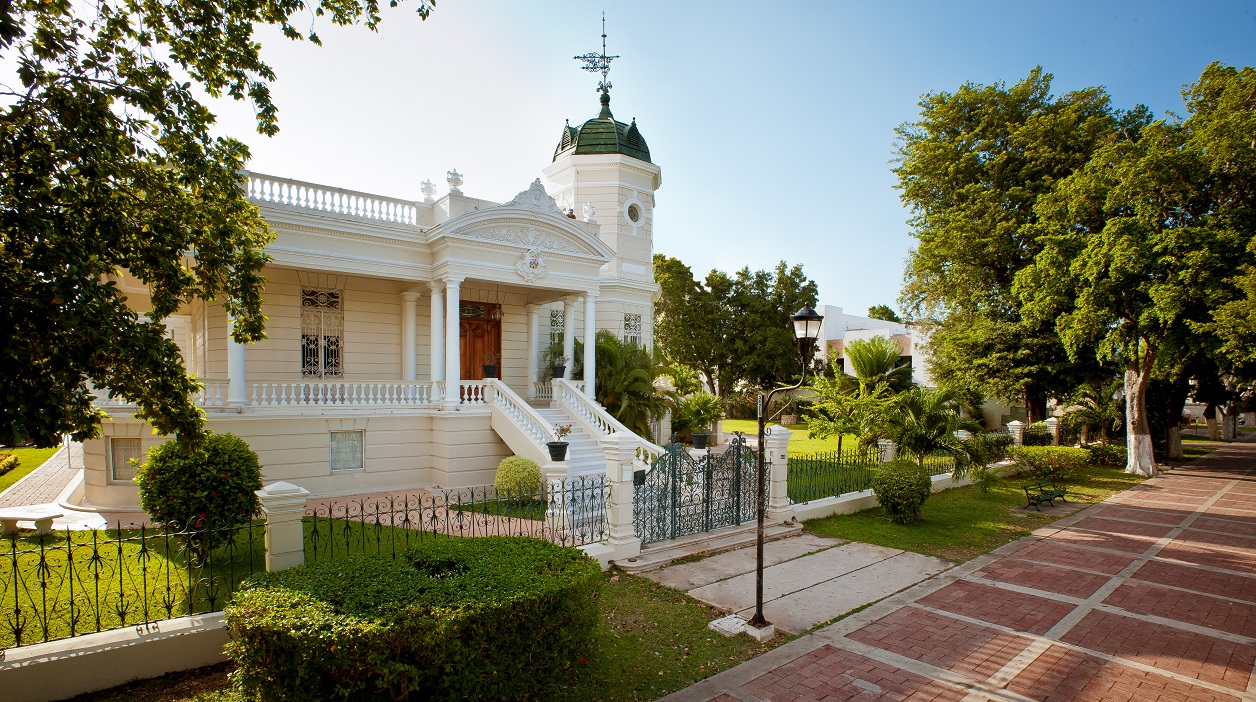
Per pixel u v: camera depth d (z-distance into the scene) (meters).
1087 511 14.54
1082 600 8.39
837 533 11.81
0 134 5.32
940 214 25.09
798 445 27.73
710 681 5.91
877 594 8.50
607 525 9.93
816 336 7.42
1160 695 5.86
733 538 11.05
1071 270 18.86
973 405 30.31
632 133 25.03
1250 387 29.52
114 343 5.60
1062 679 6.14
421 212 16.67
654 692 5.68
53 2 5.85
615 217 23.80
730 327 41.72
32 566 8.37
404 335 17.78
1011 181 23.81
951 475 17.17
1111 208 18.48
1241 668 6.43
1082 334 18.88
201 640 5.84
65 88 5.58
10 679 4.98
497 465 16.23
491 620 4.62
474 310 19.47
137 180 6.39
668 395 22.67
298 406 14.22
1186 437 37.75
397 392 16.33
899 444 15.15
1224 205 17.55
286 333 16.02
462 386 16.77
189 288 6.93
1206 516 14.03
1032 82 24.08
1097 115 22.70
